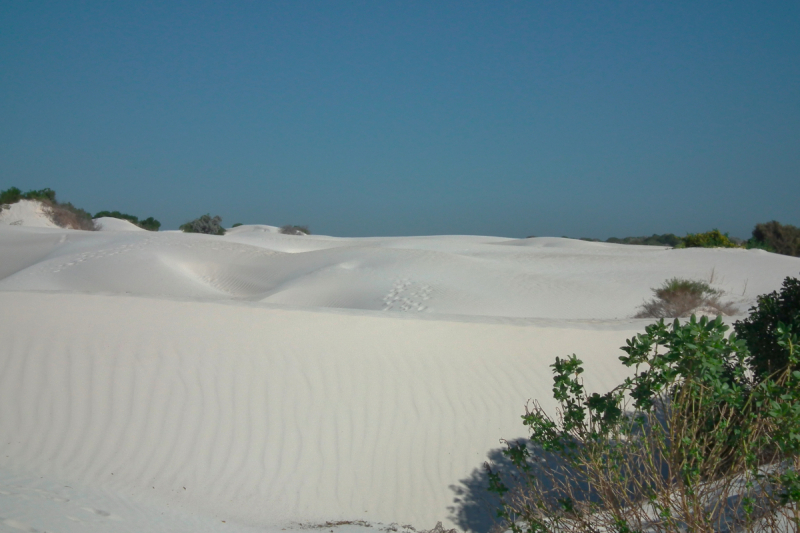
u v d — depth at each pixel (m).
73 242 30.22
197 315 9.34
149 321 8.95
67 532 4.49
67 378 7.77
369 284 22.06
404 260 25.17
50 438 7.10
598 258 32.88
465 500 7.23
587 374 9.34
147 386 7.84
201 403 7.77
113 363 8.05
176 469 7.01
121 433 7.30
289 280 24.03
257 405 7.88
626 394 8.83
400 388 8.48
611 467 3.78
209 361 8.29
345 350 8.89
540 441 4.11
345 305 20.06
